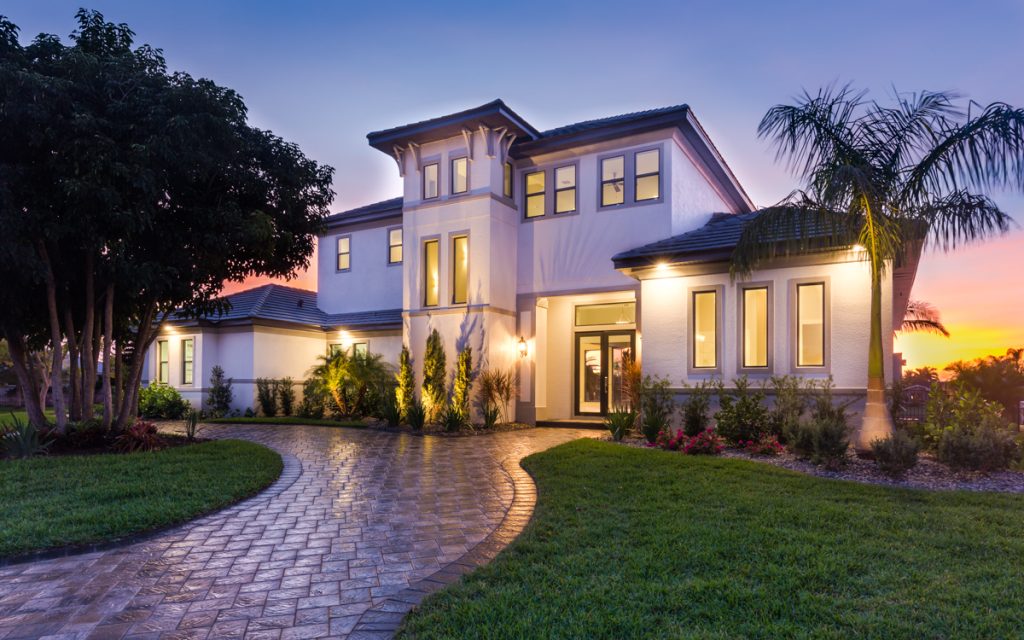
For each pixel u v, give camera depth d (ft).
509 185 55.36
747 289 40.11
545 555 15.90
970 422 29.30
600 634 11.05
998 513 19.35
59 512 20.67
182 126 33.04
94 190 30.78
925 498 21.61
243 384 65.26
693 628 11.28
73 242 35.06
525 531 18.31
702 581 13.52
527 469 29.63
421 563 16.03
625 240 50.14
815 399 35.91
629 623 11.40
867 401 29.63
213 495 23.44
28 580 14.79
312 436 45.32
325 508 22.36
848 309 36.55
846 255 36.60
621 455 31.73
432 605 12.68
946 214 28.89
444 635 11.19
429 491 25.27
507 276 53.72
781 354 38.37
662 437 35.47
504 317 53.01
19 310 36.45
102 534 18.47
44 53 33.53
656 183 49.52
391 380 62.44
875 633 10.99
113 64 33.68
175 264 37.70
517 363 54.08
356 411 59.88
